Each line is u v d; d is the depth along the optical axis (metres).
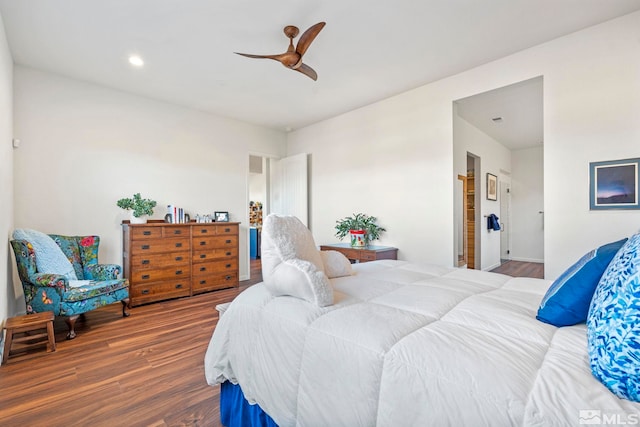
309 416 1.04
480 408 0.69
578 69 2.62
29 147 3.19
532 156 6.72
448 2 2.27
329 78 3.53
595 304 0.80
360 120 4.50
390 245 4.09
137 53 2.96
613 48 2.46
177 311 3.36
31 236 2.84
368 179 4.38
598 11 2.37
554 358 0.80
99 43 2.78
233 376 1.45
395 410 0.83
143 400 1.73
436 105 3.62
